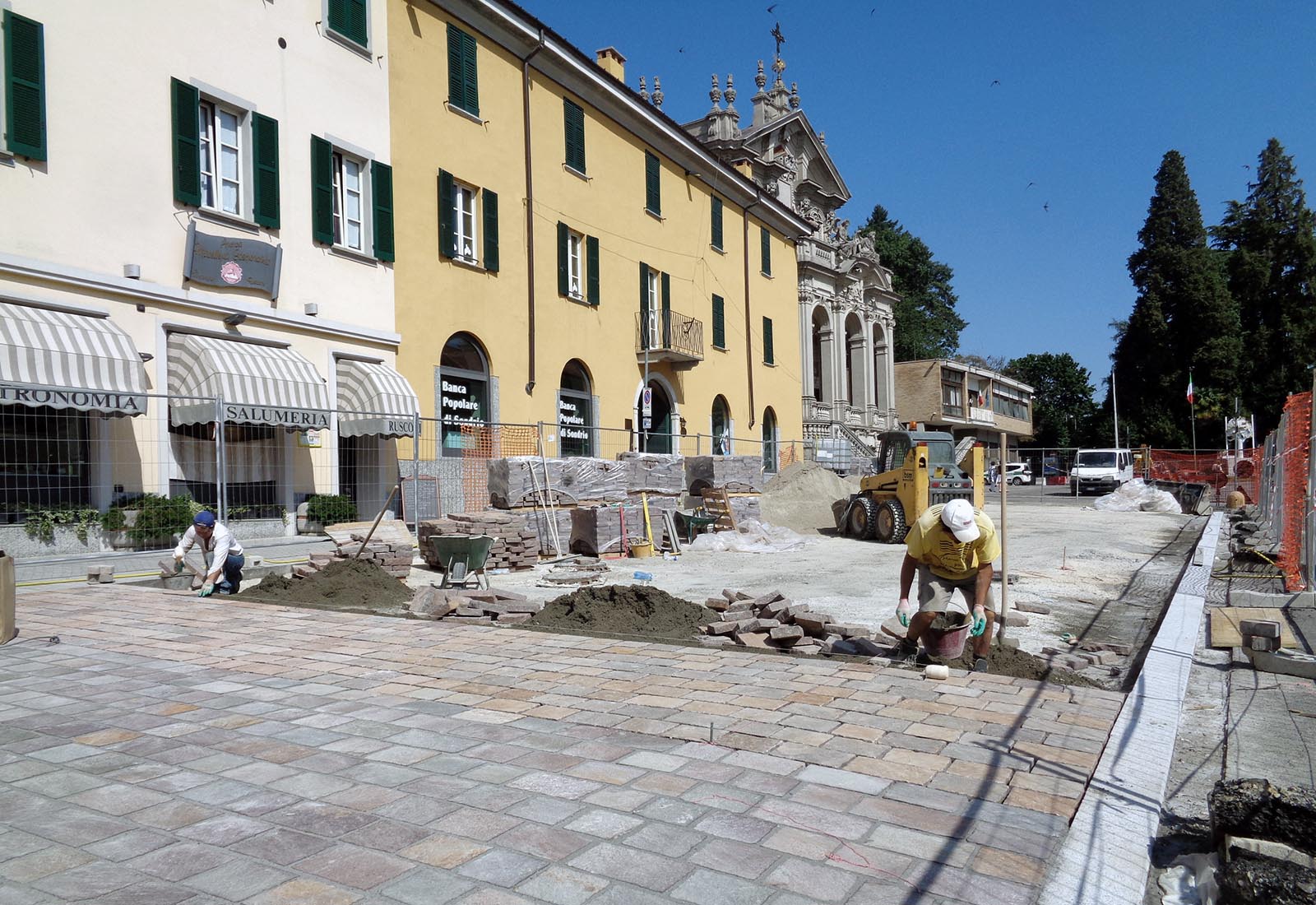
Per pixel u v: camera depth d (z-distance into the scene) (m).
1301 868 2.84
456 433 19.22
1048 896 2.87
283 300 15.29
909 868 3.02
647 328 26.72
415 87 18.52
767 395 34.75
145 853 3.12
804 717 4.84
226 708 5.06
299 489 15.11
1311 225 56.62
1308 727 4.98
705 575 12.98
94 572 10.90
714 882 2.90
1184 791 4.00
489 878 2.93
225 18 14.41
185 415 13.14
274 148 15.16
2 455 10.99
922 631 6.32
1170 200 57.06
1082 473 39.56
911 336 65.81
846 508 20.09
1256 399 54.66
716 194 31.56
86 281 12.16
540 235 22.31
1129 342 58.00
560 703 5.12
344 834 3.28
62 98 12.05
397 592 10.05
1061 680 5.99
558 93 23.20
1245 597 8.55
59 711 5.00
